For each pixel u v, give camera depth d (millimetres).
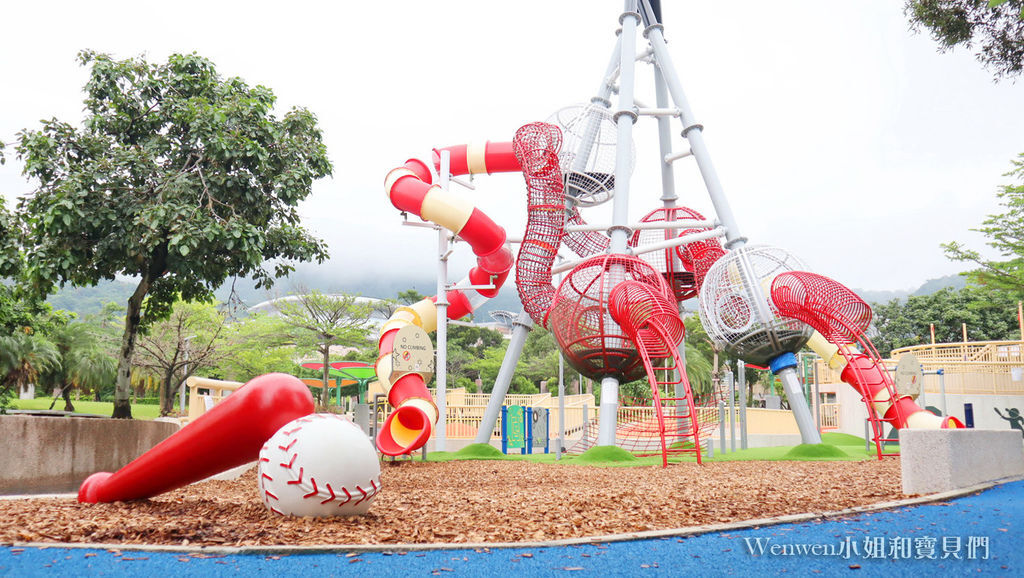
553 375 66438
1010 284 29844
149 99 17125
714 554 5527
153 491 7793
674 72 22203
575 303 18641
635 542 6000
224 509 7535
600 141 22891
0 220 15484
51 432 13672
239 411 7004
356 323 44656
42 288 15922
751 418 26828
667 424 24078
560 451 18031
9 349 36281
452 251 21531
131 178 16328
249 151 16328
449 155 21656
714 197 20766
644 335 17859
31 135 15852
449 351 67250
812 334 21031
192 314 36406
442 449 20672
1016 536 6039
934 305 52625
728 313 19422
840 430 29422
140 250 15539
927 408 25297
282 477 6555
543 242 20047
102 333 49812
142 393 60344
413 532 6324
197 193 16297
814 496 9203
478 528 6652
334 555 5395
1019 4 10781
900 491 9516
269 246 17953
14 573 4777
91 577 4707
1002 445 10031
